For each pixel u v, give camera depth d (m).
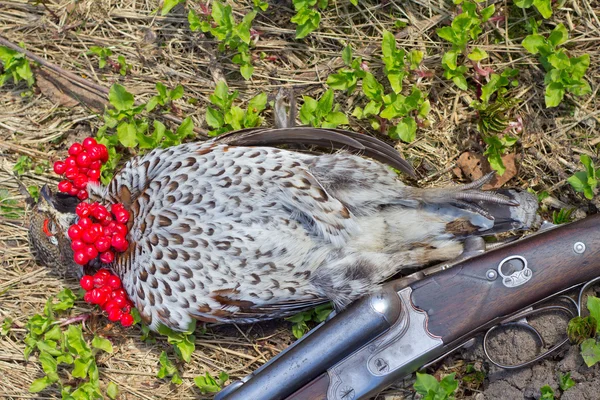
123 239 0.90
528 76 0.97
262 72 1.00
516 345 0.93
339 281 0.89
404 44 0.98
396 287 0.89
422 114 0.96
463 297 0.89
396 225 0.90
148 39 1.01
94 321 0.99
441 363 0.96
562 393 0.92
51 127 1.02
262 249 0.88
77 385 0.99
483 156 0.97
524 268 0.88
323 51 0.99
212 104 1.00
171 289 0.89
